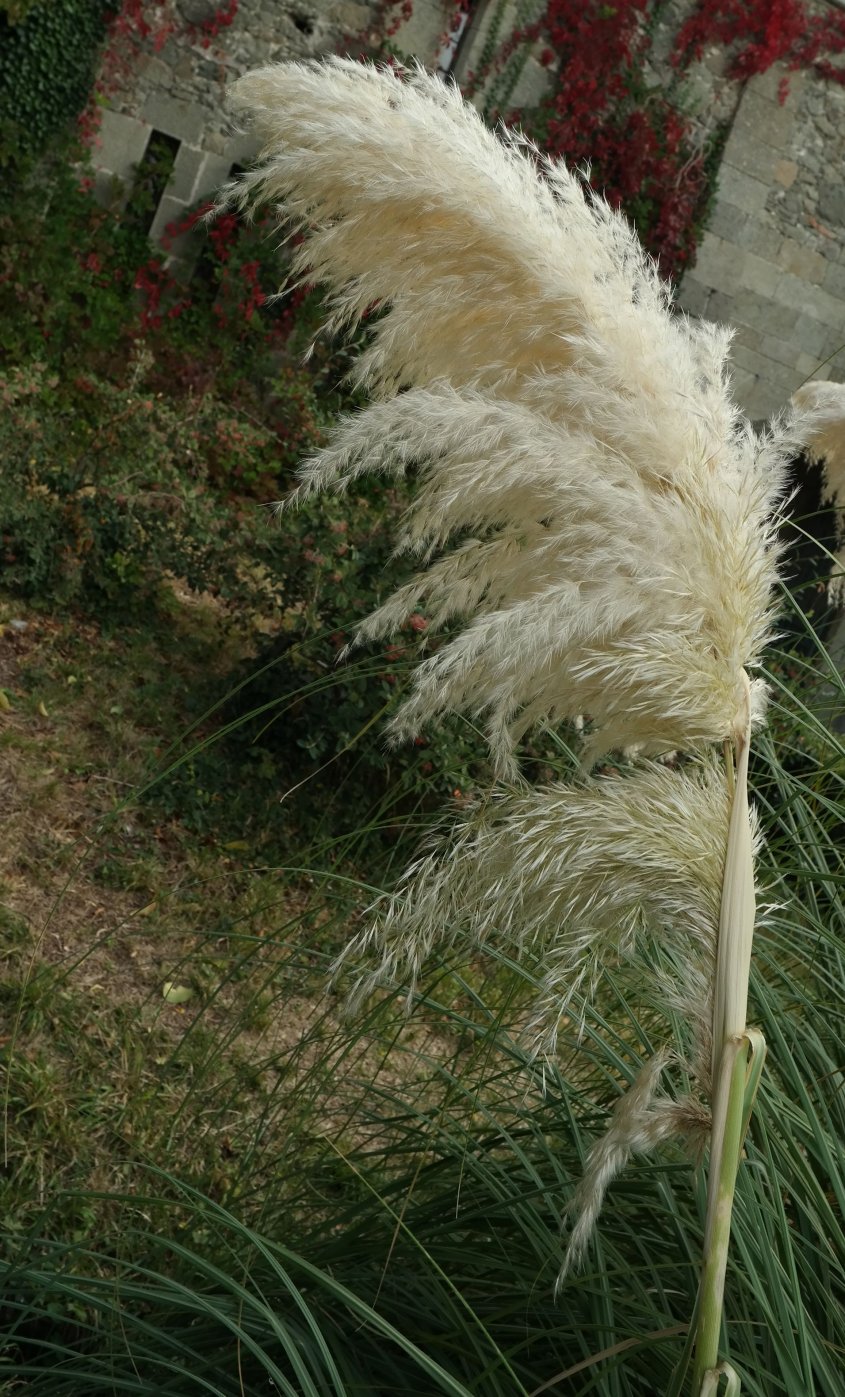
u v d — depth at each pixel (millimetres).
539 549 1592
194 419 9633
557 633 1472
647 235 14250
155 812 5051
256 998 2566
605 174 14086
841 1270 1795
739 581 1522
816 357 15055
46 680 5781
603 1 13609
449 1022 2602
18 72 12188
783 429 1653
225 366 13203
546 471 1516
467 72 13648
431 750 4902
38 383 8547
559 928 1532
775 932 2322
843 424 2395
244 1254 2271
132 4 12469
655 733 1595
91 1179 2990
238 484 10500
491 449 1538
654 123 14031
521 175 1692
